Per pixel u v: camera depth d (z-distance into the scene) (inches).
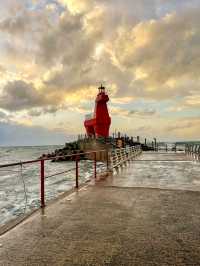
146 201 285.6
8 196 557.3
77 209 252.1
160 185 392.5
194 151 1052.5
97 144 1959.9
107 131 2064.5
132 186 383.6
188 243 167.6
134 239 174.4
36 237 178.7
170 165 732.7
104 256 149.3
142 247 161.5
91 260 144.3
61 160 2146.9
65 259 145.6
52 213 238.1
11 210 432.5
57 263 140.9
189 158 1035.9
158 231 190.1
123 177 483.8
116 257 147.9
